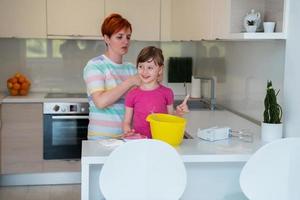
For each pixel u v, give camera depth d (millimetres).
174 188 1839
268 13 2641
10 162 4168
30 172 4215
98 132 2527
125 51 2562
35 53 4609
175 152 1799
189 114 3396
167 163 1809
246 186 1887
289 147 1878
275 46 2742
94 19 4281
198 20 3355
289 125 2311
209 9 3039
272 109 2285
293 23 2279
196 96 4555
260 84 3006
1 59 4559
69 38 4297
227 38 2617
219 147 2139
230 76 3678
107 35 2539
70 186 4262
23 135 4145
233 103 3598
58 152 4207
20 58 4594
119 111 2549
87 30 4289
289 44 2322
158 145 1785
